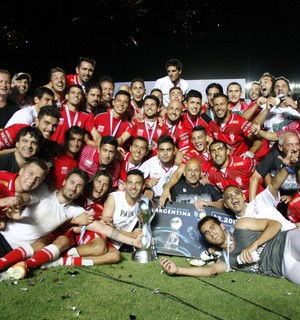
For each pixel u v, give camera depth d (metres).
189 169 5.62
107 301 3.56
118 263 4.80
